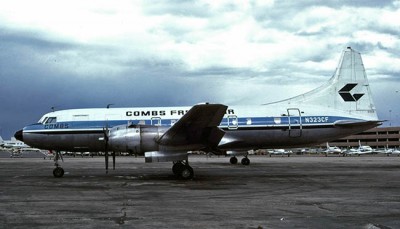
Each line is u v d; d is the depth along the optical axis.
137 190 14.16
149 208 10.18
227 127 24.25
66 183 16.84
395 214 9.27
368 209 9.97
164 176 20.59
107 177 20.00
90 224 8.16
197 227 7.90
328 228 7.77
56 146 23.17
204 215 9.20
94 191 13.87
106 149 18.84
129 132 18.67
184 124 17.56
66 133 23.12
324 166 30.78
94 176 20.72
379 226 7.94
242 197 12.30
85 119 23.48
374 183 16.69
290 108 25.30
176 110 24.38
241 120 24.48
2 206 10.51
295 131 24.75
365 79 26.77
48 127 23.08
